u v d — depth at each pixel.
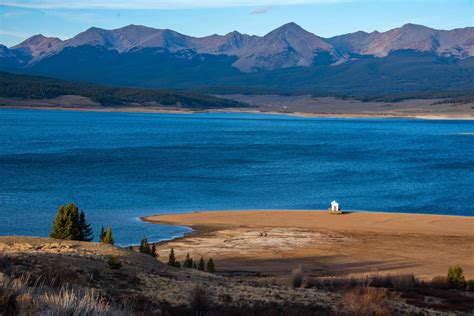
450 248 67.75
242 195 110.06
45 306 13.48
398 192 117.44
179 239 70.62
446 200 109.19
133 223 81.06
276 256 61.97
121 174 134.88
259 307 31.00
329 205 102.06
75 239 51.19
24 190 108.06
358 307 32.47
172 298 30.92
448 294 42.19
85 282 30.09
